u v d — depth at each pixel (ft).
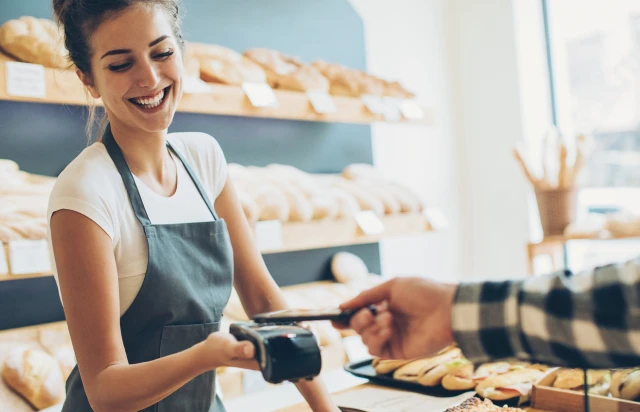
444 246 12.60
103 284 3.45
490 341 2.65
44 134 6.95
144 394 3.07
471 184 13.08
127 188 3.86
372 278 9.54
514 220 12.41
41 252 5.63
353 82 8.86
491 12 12.58
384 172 11.38
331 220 7.94
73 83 5.87
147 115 3.82
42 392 5.69
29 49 5.90
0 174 6.11
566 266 12.65
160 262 3.86
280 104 7.62
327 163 10.01
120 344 3.43
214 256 4.16
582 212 12.31
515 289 2.65
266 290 4.55
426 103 12.47
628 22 11.71
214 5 8.64
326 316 2.94
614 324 2.36
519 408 4.13
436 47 12.74
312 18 10.08
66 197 3.50
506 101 12.47
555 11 12.46
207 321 4.09
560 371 4.35
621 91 11.85
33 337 6.33
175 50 3.82
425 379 4.61
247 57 8.23
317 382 4.01
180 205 4.14
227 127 8.64
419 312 2.88
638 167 11.73
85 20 3.66
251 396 6.16
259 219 7.25
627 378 3.95
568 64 12.42
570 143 12.41
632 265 2.42
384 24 11.55
